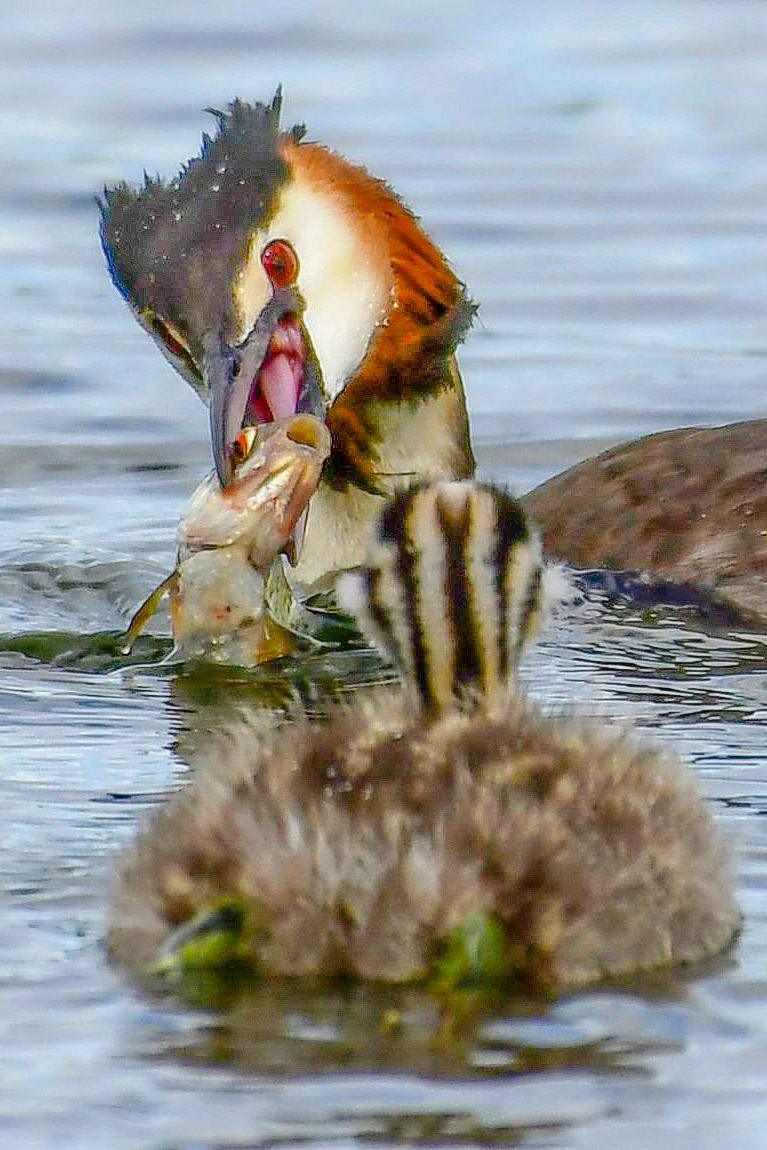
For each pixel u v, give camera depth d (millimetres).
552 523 14664
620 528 14359
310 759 9141
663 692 12164
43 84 30734
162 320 13758
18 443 18234
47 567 14953
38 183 26375
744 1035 7891
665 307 21984
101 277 23375
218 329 13539
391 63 32219
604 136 28844
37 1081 7523
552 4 36438
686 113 29859
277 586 13562
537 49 33438
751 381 19688
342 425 14359
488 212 25250
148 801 10281
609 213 25391
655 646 13031
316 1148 7098
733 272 23203
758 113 29906
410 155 27578
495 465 17641
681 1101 7387
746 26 34875
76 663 12992
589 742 9477
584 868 8438
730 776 10688
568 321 21578
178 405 19344
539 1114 7309
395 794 8727
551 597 10992
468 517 10758
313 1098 7418
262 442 13055
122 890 8758
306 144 14445
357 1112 7293
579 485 14984
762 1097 7418
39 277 23328
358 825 8492
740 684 12305
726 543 13977
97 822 9969
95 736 11461
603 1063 7652
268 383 13859
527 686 12227
